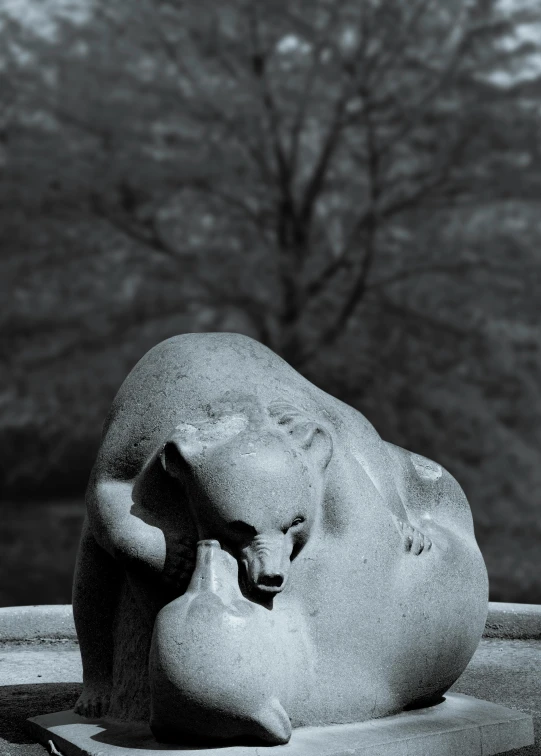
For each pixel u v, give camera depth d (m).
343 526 2.89
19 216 12.91
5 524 13.80
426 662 3.00
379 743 2.73
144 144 13.09
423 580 2.99
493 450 12.48
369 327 12.98
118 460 2.97
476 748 2.92
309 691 2.79
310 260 13.20
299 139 13.55
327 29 13.32
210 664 2.58
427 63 13.45
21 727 3.25
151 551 2.78
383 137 13.37
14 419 12.90
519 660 4.29
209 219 13.37
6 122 12.95
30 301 12.89
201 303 12.98
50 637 4.81
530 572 11.34
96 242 13.05
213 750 2.65
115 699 3.06
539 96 13.19
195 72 13.45
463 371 12.80
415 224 13.22
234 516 2.64
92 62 13.19
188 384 2.99
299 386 3.13
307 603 2.82
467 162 13.20
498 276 12.92
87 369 12.82
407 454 3.38
